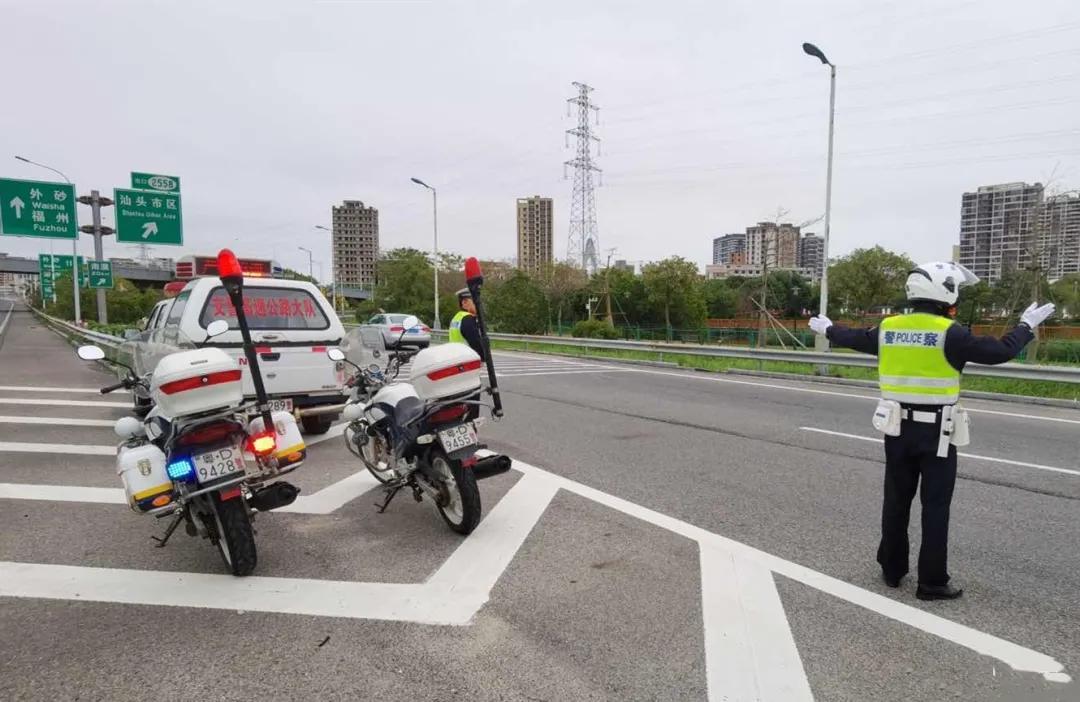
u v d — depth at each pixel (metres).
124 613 3.73
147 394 5.37
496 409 5.29
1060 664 3.21
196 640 3.44
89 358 4.96
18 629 3.56
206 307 7.33
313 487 6.21
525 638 3.45
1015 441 8.22
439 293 57.88
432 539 4.86
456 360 4.80
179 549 4.68
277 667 3.19
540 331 44.69
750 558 4.48
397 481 5.37
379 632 3.52
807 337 38.97
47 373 15.45
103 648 3.37
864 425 9.24
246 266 8.31
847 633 3.50
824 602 3.85
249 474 4.33
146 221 26.97
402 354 6.41
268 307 7.77
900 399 3.92
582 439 8.33
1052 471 6.71
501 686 3.03
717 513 5.42
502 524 5.17
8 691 3.00
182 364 3.96
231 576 4.21
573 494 5.95
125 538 4.89
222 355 4.13
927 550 3.85
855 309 49.16
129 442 4.77
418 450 5.07
